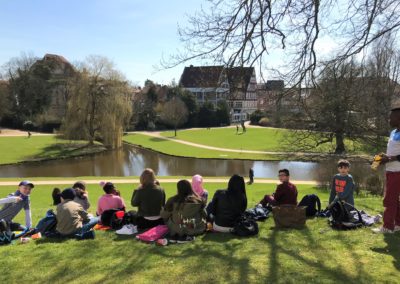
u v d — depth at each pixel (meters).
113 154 53.59
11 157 48.22
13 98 84.25
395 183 6.47
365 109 22.31
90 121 54.78
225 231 7.44
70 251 6.61
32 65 87.56
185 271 5.50
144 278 5.31
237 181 7.53
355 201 11.71
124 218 8.20
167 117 81.44
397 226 6.86
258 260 5.85
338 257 5.86
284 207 7.82
